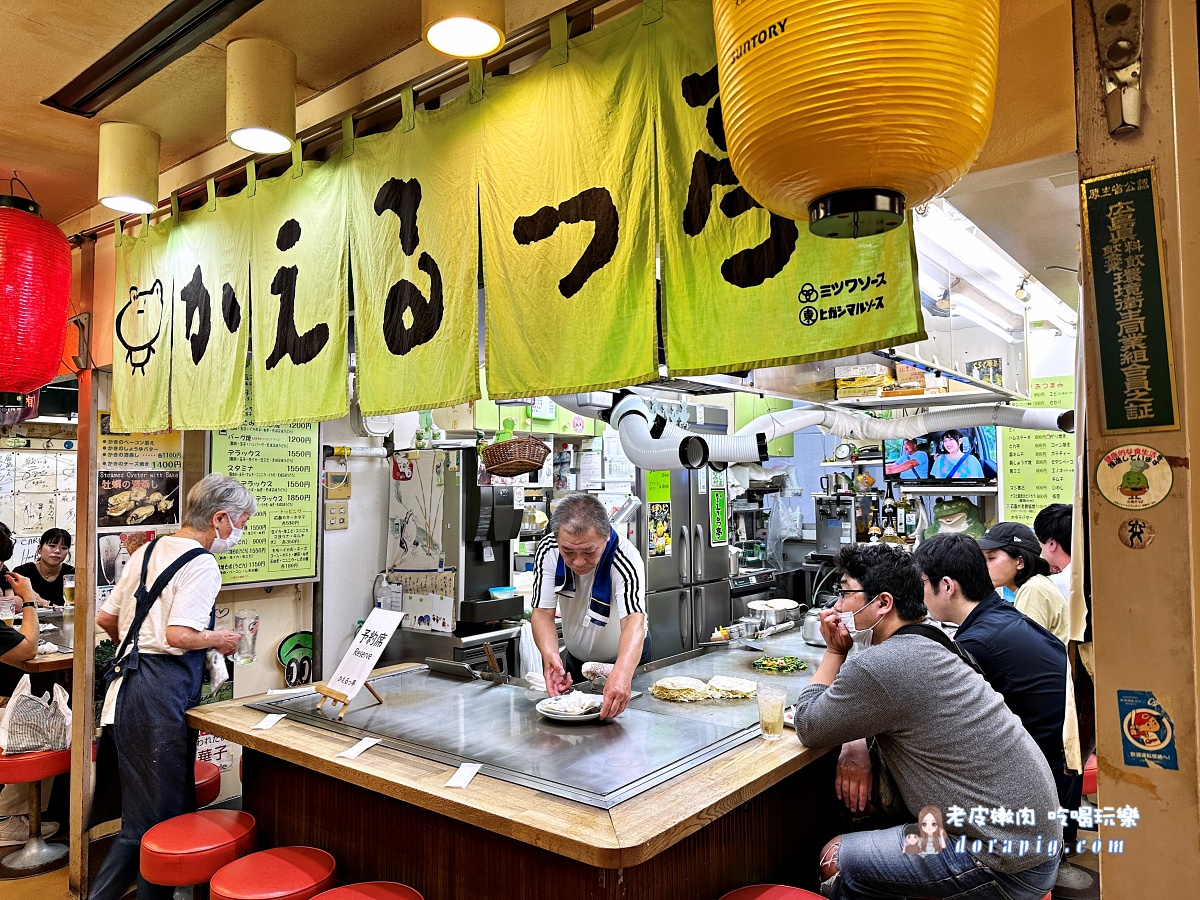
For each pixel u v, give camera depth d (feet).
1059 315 12.03
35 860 11.03
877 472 21.84
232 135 7.57
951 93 3.07
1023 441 14.88
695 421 16.38
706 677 9.25
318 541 13.74
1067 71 4.23
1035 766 5.88
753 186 3.53
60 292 10.16
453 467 13.50
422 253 7.12
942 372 9.93
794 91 3.13
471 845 6.40
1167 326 3.21
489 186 6.64
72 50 7.80
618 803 5.49
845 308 4.81
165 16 7.23
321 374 7.91
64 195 11.82
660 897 5.78
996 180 4.69
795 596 22.33
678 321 5.49
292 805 8.16
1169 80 3.23
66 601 14.60
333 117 8.04
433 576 13.73
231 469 12.66
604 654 10.04
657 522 17.30
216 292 9.20
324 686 8.25
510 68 7.06
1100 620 3.33
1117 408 3.32
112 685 9.14
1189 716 3.13
